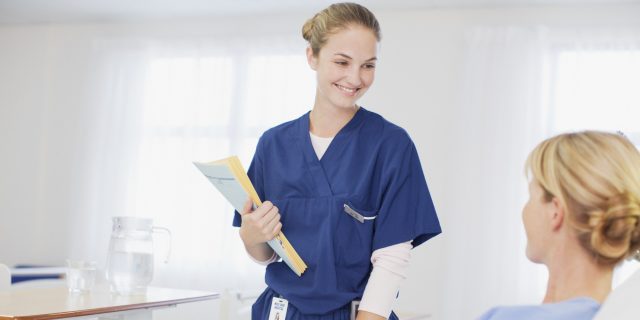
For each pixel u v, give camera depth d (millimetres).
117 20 5340
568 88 4445
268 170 1639
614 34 4402
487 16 4602
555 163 913
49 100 5473
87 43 5438
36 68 5523
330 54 1504
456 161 4516
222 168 1453
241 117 4996
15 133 5520
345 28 1490
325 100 1584
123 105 5246
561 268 924
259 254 1624
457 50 4633
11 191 5473
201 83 5125
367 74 1522
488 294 4359
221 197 4996
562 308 894
